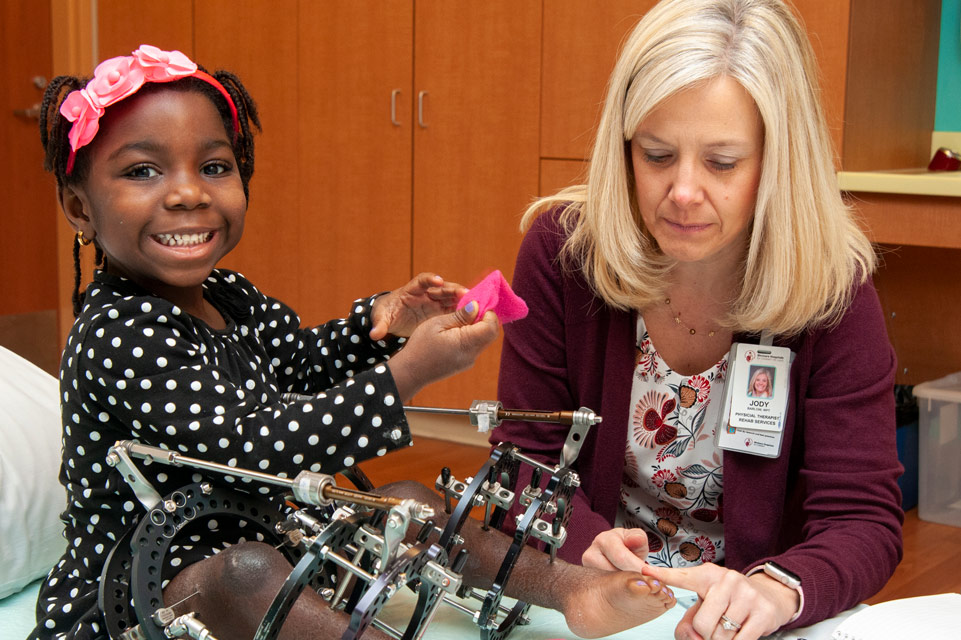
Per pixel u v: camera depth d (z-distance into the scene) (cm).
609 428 132
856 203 249
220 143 110
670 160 113
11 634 116
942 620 100
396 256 344
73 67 404
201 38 372
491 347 326
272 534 105
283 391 135
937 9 300
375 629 91
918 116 298
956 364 299
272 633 85
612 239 124
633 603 96
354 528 88
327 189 354
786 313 121
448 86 324
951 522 267
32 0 407
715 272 126
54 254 432
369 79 339
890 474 122
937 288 299
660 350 133
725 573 103
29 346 432
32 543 129
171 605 95
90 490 105
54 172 114
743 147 110
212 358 111
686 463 133
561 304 138
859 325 125
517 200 317
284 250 367
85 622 99
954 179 235
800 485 132
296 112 356
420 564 87
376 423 100
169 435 99
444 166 329
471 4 316
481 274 329
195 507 96
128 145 104
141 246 106
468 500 100
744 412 125
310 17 348
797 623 106
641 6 287
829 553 112
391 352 134
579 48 299
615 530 112
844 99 254
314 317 365
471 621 112
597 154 124
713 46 109
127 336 101
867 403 124
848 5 251
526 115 312
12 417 137
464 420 334
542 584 105
